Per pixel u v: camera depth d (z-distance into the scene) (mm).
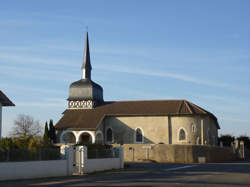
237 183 17609
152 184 17125
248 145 79688
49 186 16938
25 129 59781
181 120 54531
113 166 30703
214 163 42094
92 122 54969
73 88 61250
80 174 25453
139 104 59344
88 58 64062
